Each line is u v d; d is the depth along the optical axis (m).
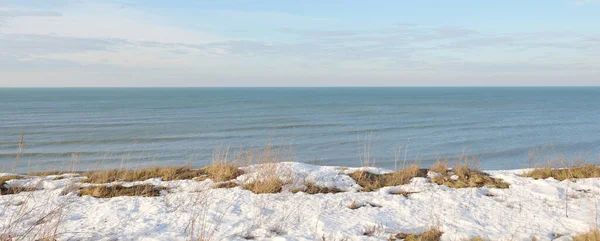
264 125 58.91
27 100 143.00
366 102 132.38
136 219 6.74
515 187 9.01
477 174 10.05
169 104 118.19
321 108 100.44
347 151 37.66
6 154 33.97
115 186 8.96
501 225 6.62
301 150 37.91
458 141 44.56
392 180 9.72
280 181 9.16
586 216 6.89
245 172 10.23
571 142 43.53
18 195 8.16
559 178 9.80
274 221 6.72
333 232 6.23
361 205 7.87
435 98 165.88
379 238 6.05
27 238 5.66
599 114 81.25
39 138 44.81
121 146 38.84
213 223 6.59
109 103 123.00
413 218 7.01
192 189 8.88
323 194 8.56
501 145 41.84
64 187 8.77
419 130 54.00
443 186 9.20
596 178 9.45
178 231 6.19
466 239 5.91
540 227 6.49
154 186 9.10
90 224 6.47
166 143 41.06
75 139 43.97
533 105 113.12
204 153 34.75
